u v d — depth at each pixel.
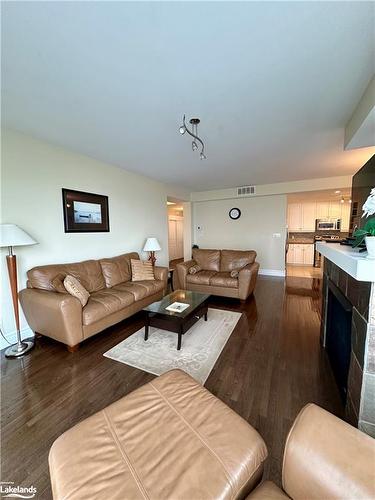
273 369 1.97
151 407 1.01
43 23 1.16
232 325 2.86
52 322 2.24
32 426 1.41
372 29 1.21
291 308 3.46
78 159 3.21
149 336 2.59
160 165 3.82
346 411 1.41
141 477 0.72
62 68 1.50
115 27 1.19
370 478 0.62
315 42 1.30
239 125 2.35
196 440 0.85
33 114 2.11
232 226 6.30
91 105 1.97
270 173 4.40
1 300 2.39
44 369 2.00
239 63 1.47
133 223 4.36
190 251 6.71
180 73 1.57
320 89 1.75
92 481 0.71
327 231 7.23
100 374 1.92
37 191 2.71
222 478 0.72
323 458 0.68
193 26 1.19
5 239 2.12
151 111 2.07
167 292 4.48
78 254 3.26
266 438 1.31
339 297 1.73
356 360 1.25
